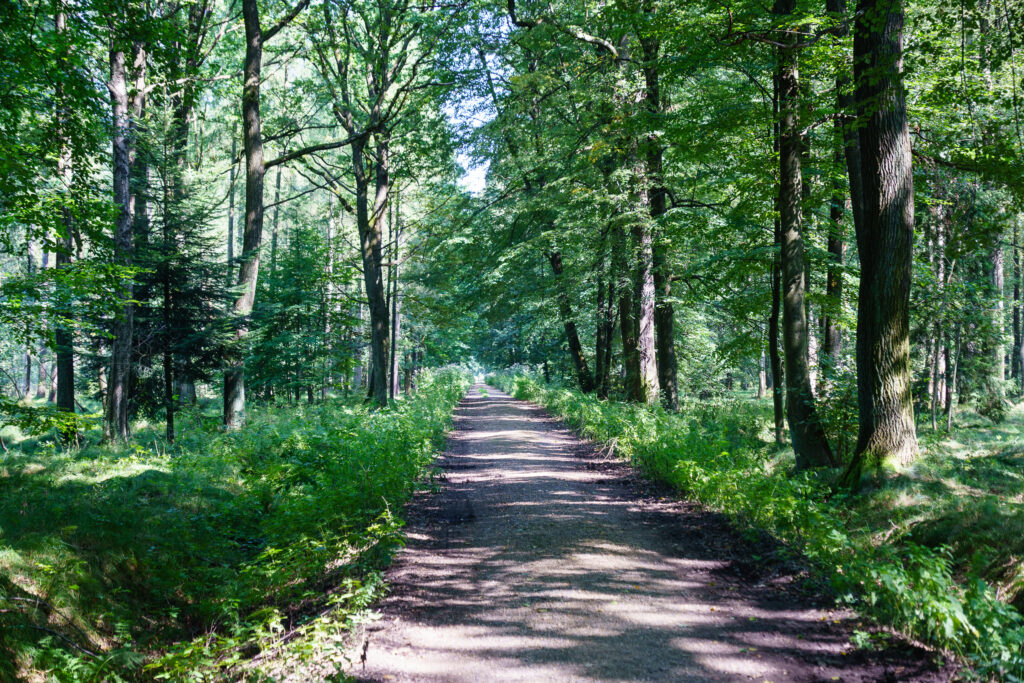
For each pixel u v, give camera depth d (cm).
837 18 1044
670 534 827
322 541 746
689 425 1441
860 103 891
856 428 1098
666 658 476
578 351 2906
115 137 1603
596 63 1978
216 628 657
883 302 909
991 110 1226
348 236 3600
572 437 1955
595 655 484
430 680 450
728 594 611
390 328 3672
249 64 1842
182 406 2025
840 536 598
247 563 741
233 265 1961
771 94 1311
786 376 1152
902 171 899
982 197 1448
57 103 1170
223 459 1244
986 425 1764
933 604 457
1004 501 738
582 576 668
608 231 2048
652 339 1981
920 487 826
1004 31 970
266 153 3575
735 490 865
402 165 2641
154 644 618
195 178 2216
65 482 955
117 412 1625
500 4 2131
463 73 2316
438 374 5238
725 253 1611
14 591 564
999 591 562
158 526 830
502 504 1029
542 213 2438
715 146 1343
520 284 2703
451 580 673
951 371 1680
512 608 587
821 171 1513
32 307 1059
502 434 2055
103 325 1831
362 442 1179
